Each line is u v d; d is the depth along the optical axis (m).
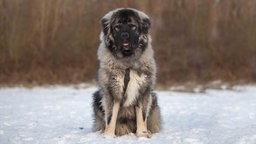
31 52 26.25
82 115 13.80
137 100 10.09
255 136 9.48
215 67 26.91
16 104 16.42
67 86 23.89
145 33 10.27
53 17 26.52
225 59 27.05
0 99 18.09
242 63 26.94
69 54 26.48
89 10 26.72
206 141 9.40
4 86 23.64
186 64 26.73
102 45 10.33
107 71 10.04
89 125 11.99
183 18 27.56
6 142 9.47
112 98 10.13
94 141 9.53
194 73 26.48
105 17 10.35
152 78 10.24
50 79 25.55
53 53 26.38
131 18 10.07
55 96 19.31
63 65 26.30
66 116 13.58
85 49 26.61
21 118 13.04
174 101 17.66
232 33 27.52
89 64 26.31
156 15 27.38
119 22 10.05
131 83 10.00
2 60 26.02
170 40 27.36
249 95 20.09
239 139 9.29
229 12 27.78
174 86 24.41
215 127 11.11
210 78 26.27
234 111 14.41
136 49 9.97
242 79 26.30
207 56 27.06
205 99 18.48
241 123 11.77
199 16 27.56
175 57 26.92
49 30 26.48
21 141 9.59
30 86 23.77
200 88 23.33
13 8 26.27
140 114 10.13
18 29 26.20
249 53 27.12
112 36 10.05
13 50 26.08
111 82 10.03
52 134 10.43
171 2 27.56
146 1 27.19
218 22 27.70
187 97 19.30
